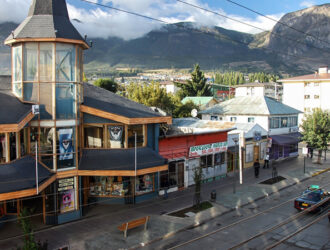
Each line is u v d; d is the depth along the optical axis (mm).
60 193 17531
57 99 17203
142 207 20719
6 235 15977
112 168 17922
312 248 14602
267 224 17953
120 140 20062
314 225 17688
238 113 40500
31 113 15961
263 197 23781
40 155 16953
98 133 19859
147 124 21719
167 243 15289
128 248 14555
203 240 15648
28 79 17156
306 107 64188
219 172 29453
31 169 15977
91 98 21484
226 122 31031
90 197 21203
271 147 38156
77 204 18297
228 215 19625
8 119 14719
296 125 44031
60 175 17219
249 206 21516
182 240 15648
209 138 27797
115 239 15539
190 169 25969
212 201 22266
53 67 16969
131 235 16062
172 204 21422
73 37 17359
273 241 15461
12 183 14156
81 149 19031
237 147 32656
